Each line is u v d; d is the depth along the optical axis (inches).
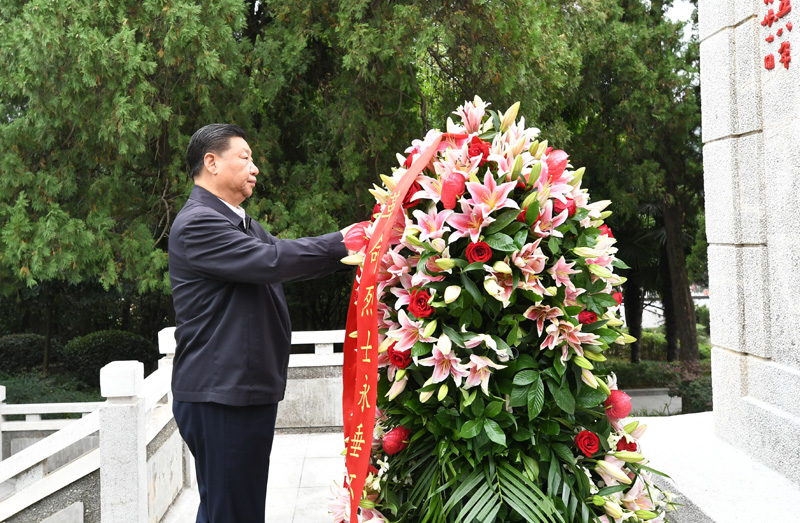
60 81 241.3
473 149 59.7
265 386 77.9
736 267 125.5
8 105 275.9
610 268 63.1
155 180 297.7
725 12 126.5
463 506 56.1
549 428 56.4
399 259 59.0
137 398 108.9
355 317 68.7
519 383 54.9
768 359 118.3
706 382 354.0
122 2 232.8
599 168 435.8
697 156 448.5
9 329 493.4
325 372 199.2
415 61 261.1
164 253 266.1
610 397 61.7
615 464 60.1
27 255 244.1
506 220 55.4
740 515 93.7
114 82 230.8
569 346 57.4
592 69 410.6
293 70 298.7
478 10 265.0
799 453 105.2
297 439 191.6
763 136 118.8
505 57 275.4
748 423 121.6
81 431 115.5
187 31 228.8
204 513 79.9
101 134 238.2
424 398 56.2
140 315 523.2
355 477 55.2
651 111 409.4
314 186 287.4
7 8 253.6
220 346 76.3
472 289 54.7
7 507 110.7
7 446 212.8
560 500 55.1
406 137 311.9
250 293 78.2
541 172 57.6
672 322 548.7
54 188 252.8
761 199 119.3
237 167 82.4
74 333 514.3
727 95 126.7
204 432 76.1
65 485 111.0
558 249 56.5
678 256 470.9
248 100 274.1
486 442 56.0
